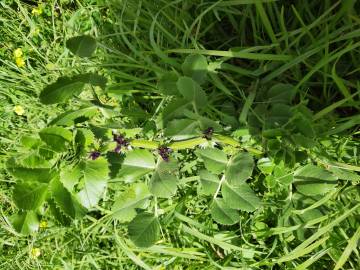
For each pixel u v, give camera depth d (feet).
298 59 1.11
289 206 1.15
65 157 0.73
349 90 1.23
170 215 1.24
